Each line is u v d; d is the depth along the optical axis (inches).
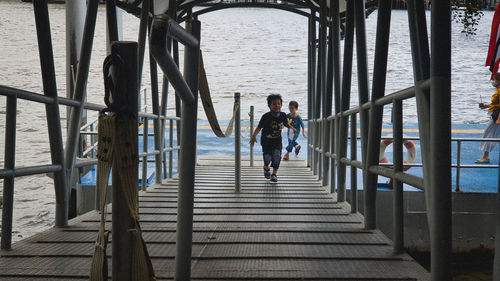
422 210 269.0
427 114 87.1
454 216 268.1
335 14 206.2
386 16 131.0
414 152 345.4
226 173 335.9
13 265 105.2
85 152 329.7
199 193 247.3
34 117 1077.8
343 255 115.6
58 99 135.9
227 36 1366.9
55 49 1322.6
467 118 896.9
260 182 290.8
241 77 1255.5
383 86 134.1
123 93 53.7
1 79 1255.5
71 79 356.8
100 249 55.4
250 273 100.5
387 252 118.3
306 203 214.5
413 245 268.5
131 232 55.3
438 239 76.0
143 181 241.1
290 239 134.0
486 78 1117.7
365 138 149.8
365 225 147.6
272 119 282.4
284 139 600.1
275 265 107.4
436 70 75.6
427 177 85.0
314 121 325.7
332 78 248.8
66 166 146.4
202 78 81.9
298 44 1374.3
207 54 1333.7
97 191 176.2
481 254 267.0
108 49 289.7
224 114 1034.7
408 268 104.3
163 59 53.2
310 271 102.1
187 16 345.4
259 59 1327.5
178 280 82.7
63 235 135.1
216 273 100.4
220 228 150.3
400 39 1304.1
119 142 53.6
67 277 97.3
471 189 277.9
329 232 143.6
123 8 300.0
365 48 149.9
